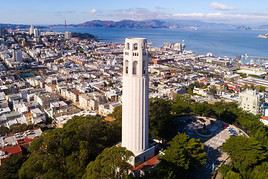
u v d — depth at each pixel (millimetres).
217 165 151375
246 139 150250
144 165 133375
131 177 109188
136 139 133250
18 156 152000
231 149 150000
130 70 126375
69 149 136875
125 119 132875
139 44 123625
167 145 166500
